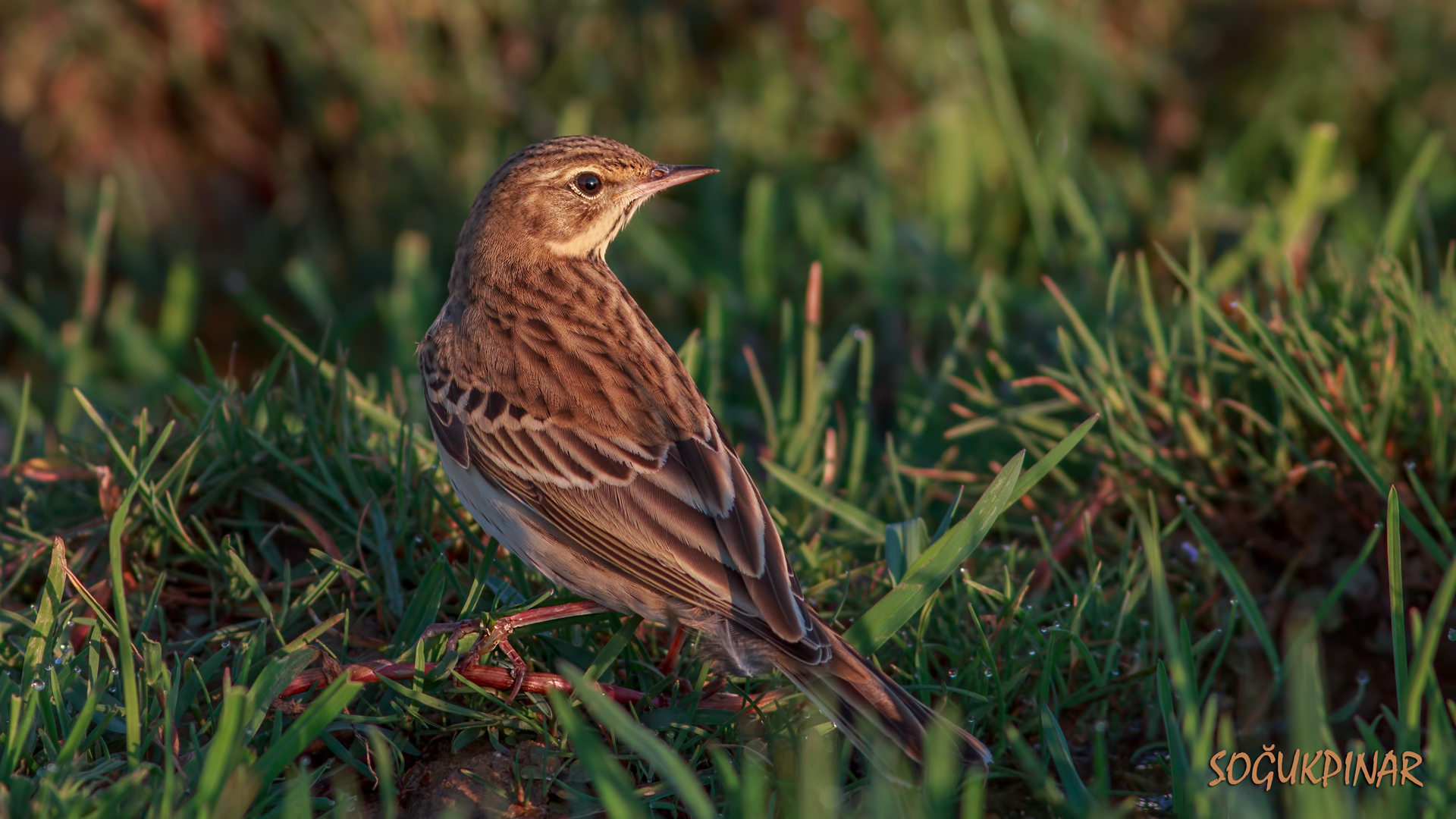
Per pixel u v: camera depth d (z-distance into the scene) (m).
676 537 8.04
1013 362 12.73
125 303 15.01
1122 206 15.02
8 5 15.89
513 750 7.98
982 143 15.68
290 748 7.08
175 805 7.07
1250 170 15.70
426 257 15.55
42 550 9.21
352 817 7.62
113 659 7.98
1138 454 10.32
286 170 16.42
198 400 10.53
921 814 6.81
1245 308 10.02
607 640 8.88
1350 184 15.15
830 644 7.54
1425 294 11.96
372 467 9.88
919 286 14.35
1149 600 9.61
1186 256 14.67
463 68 16.38
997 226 15.35
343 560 9.27
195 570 9.50
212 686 8.33
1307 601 9.83
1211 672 8.89
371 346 15.34
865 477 11.63
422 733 8.09
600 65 16.38
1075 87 16.16
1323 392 10.35
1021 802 8.20
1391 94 15.88
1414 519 9.20
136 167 16.17
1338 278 11.59
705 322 14.32
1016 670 8.70
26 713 7.24
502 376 8.80
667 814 7.70
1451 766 6.73
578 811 7.59
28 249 16.20
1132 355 11.61
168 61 16.09
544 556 8.43
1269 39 16.42
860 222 15.66
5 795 6.84
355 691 7.19
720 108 15.83
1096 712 8.90
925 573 8.23
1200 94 16.39
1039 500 10.75
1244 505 10.40
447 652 8.08
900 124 15.95
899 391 13.00
